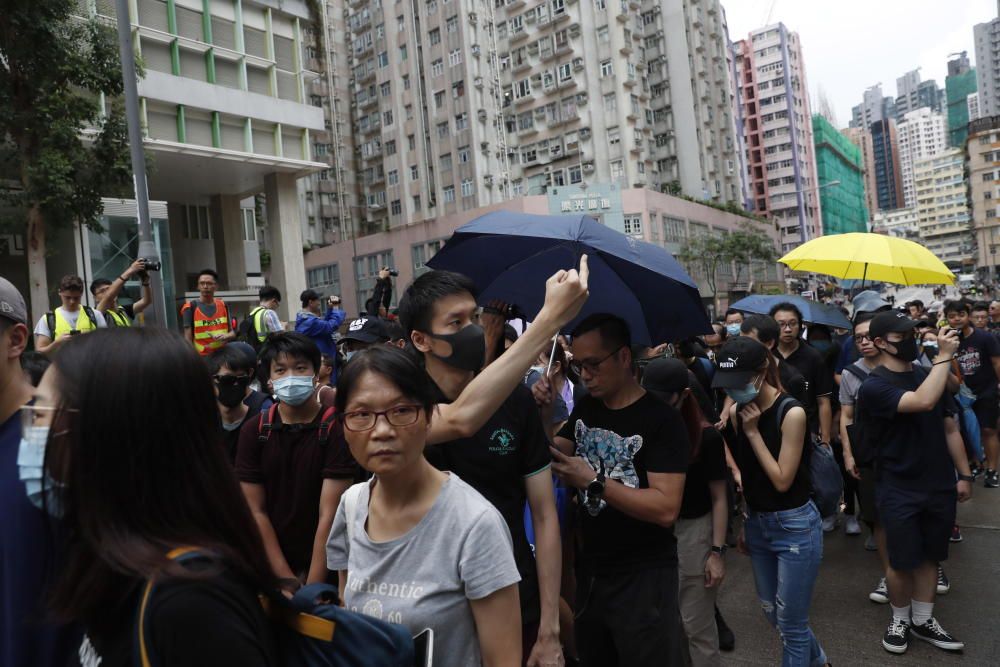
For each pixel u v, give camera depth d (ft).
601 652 8.46
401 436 4.87
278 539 9.12
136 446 3.27
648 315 8.99
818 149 337.31
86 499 3.26
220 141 70.85
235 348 11.01
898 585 12.40
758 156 287.48
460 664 4.94
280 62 77.10
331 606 3.62
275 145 76.02
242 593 3.24
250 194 88.89
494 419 6.93
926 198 465.06
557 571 6.80
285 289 78.38
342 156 180.14
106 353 3.36
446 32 150.92
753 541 10.56
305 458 8.89
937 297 120.67
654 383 9.32
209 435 3.55
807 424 10.16
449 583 4.97
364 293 157.48
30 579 4.07
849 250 17.51
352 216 181.16
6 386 4.95
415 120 158.20
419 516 5.15
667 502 7.80
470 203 148.56
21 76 41.50
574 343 8.31
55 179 40.32
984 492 22.70
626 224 132.87
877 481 12.59
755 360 9.78
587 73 150.30
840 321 21.22
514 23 160.35
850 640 12.89
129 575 3.05
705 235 139.44
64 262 51.52
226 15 72.02
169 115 67.72
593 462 8.59
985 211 282.36
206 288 22.75
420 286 6.82
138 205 24.94
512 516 6.92
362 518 5.47
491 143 151.02
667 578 8.13
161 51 66.74
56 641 4.09
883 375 12.37
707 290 148.15
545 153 156.76
